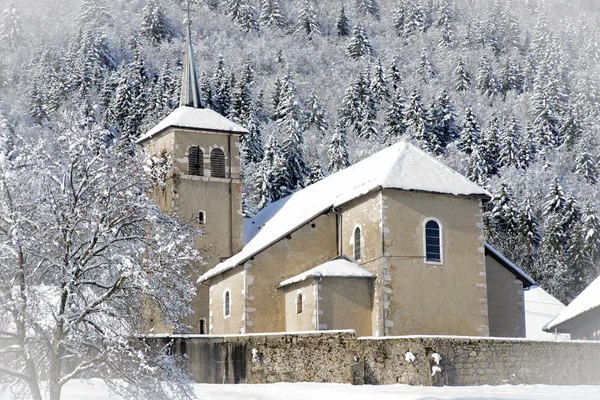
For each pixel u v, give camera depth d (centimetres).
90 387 5794
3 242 4344
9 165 4522
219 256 9481
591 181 19088
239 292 8275
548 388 5944
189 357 6412
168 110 18750
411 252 7506
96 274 4709
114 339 4381
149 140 10106
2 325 4356
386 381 6025
